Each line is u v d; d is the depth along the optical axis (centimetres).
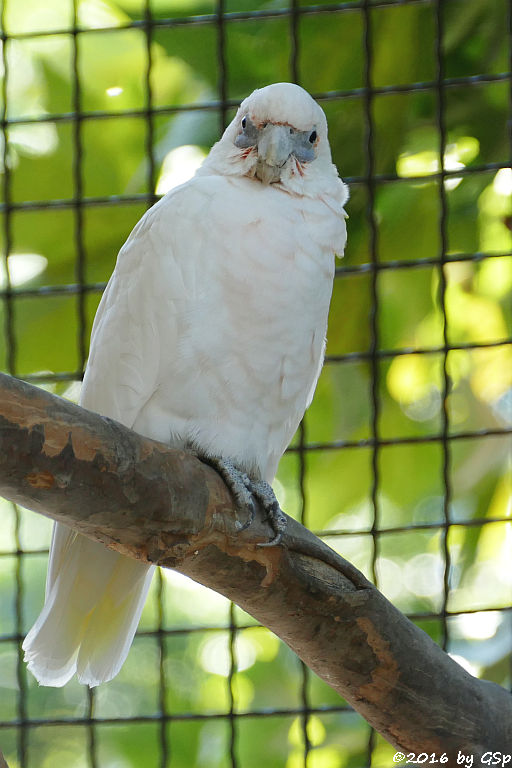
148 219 767
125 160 1161
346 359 936
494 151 1109
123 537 607
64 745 1503
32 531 1564
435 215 1124
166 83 1165
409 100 1084
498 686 773
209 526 636
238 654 1357
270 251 729
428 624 1204
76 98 932
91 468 557
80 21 1160
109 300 776
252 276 725
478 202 1127
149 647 1554
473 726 734
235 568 663
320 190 770
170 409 736
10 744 1463
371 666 710
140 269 750
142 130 1158
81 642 755
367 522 1430
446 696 725
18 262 1140
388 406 1217
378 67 1075
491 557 1184
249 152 770
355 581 689
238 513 654
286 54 1095
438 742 737
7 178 941
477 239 1145
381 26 1059
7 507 1565
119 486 573
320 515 1220
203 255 731
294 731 1275
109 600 752
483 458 1177
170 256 737
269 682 1318
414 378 1224
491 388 1205
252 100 785
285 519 679
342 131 1096
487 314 1202
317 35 1080
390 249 1134
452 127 1103
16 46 1183
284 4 1081
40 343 1133
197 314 726
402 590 1477
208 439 734
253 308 725
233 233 730
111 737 1311
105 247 1134
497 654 1088
